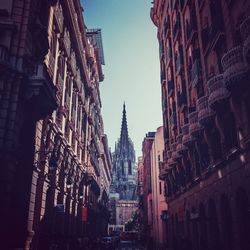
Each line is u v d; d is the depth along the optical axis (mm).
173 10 34500
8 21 16922
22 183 16906
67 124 29875
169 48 35969
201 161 22109
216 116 17266
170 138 34844
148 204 63094
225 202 17984
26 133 17766
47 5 22094
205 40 21438
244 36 12844
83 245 28641
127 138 197250
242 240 14906
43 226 21109
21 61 16562
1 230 14055
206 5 21219
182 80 29141
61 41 26719
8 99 15742
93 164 52062
